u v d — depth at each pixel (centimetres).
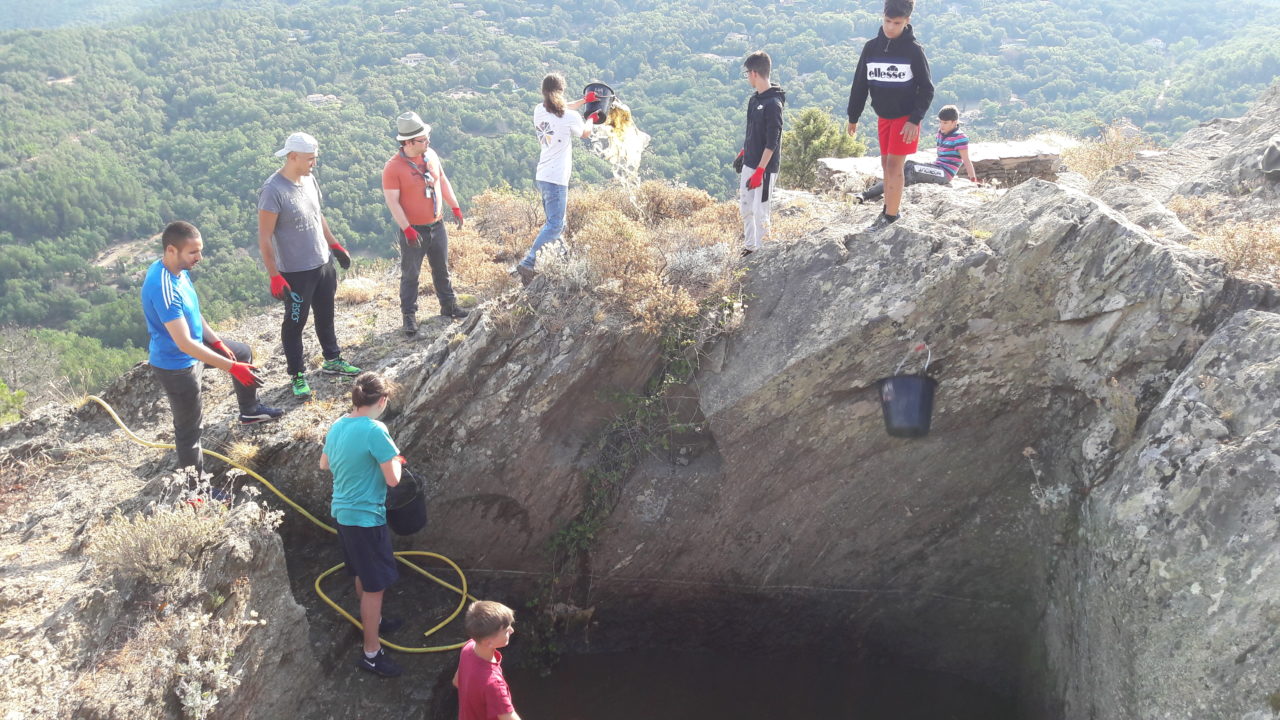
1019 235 539
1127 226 521
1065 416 561
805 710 645
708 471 621
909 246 573
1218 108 5425
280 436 630
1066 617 534
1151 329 504
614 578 651
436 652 575
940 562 624
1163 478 454
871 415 589
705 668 673
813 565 643
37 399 1734
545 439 626
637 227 684
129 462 624
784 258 627
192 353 513
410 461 632
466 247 965
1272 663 376
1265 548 394
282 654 500
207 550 473
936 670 648
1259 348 451
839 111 6906
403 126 687
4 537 538
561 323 615
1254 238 514
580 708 630
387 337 784
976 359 561
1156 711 421
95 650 424
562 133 718
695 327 610
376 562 520
